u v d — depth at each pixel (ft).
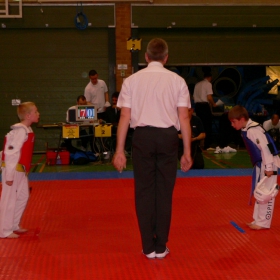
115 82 41.55
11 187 15.93
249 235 16.07
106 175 28.63
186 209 19.72
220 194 22.52
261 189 16.08
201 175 27.81
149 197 13.42
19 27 40.60
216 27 41.81
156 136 13.10
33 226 17.47
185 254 14.21
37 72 41.39
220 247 14.87
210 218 18.33
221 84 51.70
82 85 41.70
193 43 42.16
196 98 42.37
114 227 17.28
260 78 51.42
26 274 12.71
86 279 12.32
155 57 13.71
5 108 41.37
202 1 41.32
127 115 13.38
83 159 33.91
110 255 14.20
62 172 29.99
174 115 13.42
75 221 18.15
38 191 23.73
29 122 16.22
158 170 13.37
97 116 36.83
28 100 41.52
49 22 40.65
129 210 19.75
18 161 15.85
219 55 42.34
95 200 21.68
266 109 52.29
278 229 16.74
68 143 35.78
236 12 41.60
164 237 13.64
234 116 16.35
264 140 15.83
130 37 40.86
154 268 13.07
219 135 46.52
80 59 41.45
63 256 14.15
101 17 40.86
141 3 40.91
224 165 33.55
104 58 41.50
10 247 15.02
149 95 13.25
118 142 13.30
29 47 41.14
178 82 13.46
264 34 42.50
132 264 13.41
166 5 41.09
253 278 12.33
